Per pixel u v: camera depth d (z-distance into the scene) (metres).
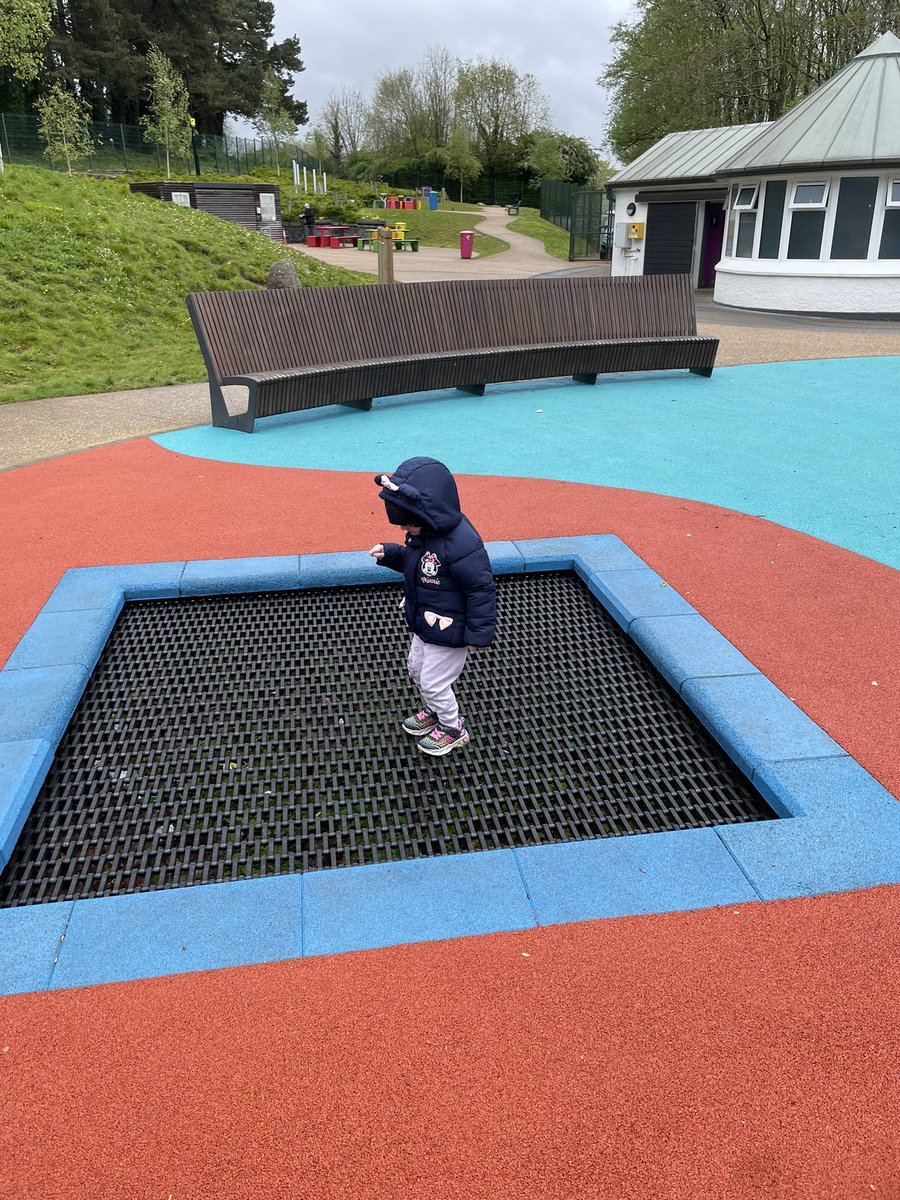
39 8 21.23
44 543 5.58
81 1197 1.89
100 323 12.98
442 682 3.42
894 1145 1.99
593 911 2.68
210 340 8.22
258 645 4.50
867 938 2.58
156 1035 2.28
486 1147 1.99
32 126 36.62
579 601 4.99
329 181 53.78
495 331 10.12
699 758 3.62
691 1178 1.92
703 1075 2.16
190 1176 1.93
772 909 2.69
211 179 40.78
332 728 3.83
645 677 4.23
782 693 3.83
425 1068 2.18
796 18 31.88
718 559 5.34
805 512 6.21
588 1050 2.23
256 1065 2.19
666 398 10.03
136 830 3.22
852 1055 2.21
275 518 6.00
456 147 59.91
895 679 3.97
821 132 17.64
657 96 36.41
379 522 5.89
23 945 2.56
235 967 2.49
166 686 4.13
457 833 3.21
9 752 3.36
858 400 9.87
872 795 3.17
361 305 9.24
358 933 2.60
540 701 4.04
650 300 10.97
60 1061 2.21
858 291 17.58
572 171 62.59
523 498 6.45
